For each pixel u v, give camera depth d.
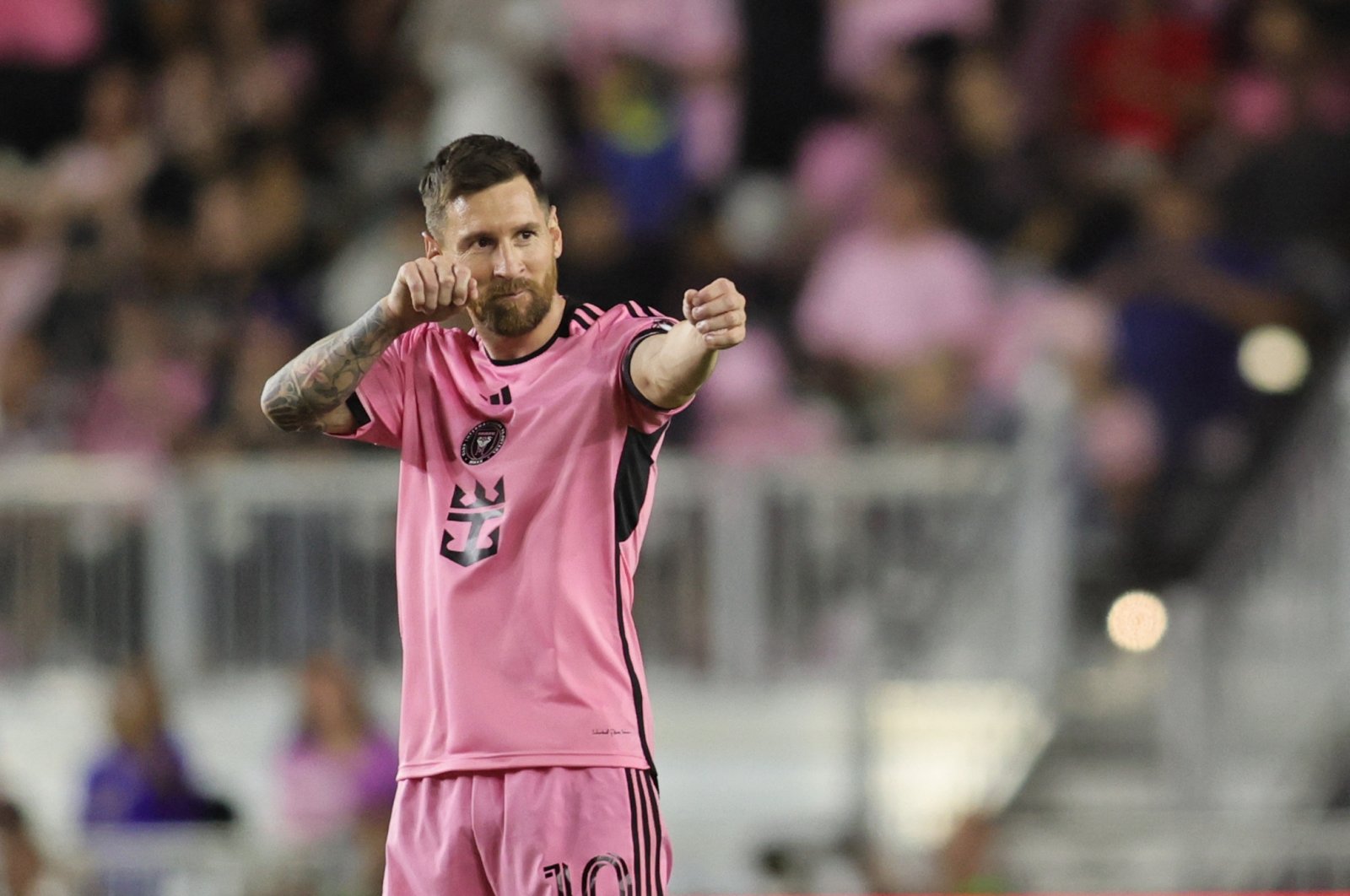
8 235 42.69
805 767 34.94
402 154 43.19
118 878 29.69
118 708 33.22
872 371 39.38
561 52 44.03
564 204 40.16
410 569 14.09
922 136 42.69
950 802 34.72
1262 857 30.31
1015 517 35.09
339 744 32.66
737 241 42.62
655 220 42.66
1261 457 36.25
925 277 39.69
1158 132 42.56
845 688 34.84
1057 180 42.16
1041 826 31.39
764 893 31.69
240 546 35.59
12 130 46.84
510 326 13.76
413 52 44.88
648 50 44.41
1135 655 34.78
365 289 40.00
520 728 13.49
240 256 41.62
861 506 35.31
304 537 35.53
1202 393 37.31
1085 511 35.50
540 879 13.37
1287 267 38.62
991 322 39.59
